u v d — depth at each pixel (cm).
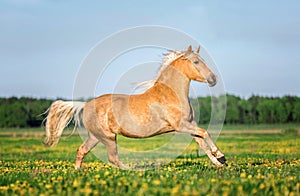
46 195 801
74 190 853
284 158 1823
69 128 1309
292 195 771
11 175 1130
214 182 879
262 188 831
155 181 857
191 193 762
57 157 2186
